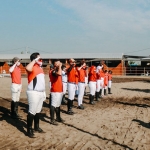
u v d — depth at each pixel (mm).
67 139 6793
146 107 11836
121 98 15133
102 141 6648
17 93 9312
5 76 40312
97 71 13859
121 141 6652
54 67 8234
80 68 11055
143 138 6914
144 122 8727
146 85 24109
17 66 9422
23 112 10414
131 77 38594
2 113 10164
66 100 13820
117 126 8180
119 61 44188
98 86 13922
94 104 12719
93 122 8734
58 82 8258
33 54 6961
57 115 8641
